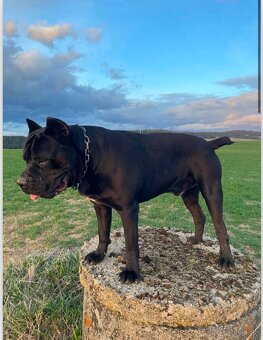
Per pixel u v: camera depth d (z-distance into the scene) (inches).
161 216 122.3
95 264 48.6
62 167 40.2
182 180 50.7
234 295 42.7
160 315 39.5
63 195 159.0
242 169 243.0
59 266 65.5
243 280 46.5
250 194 161.8
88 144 42.2
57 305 55.8
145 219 118.0
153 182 47.4
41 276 63.4
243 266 50.4
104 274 45.8
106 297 42.4
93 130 44.4
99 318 44.0
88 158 41.9
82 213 127.0
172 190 51.5
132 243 44.0
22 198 152.4
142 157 45.9
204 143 50.8
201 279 46.0
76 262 66.8
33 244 95.7
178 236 61.2
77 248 86.4
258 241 97.3
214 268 49.4
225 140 51.8
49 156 39.3
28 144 40.2
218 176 50.0
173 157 48.9
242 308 42.0
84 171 42.2
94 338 45.1
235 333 41.7
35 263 68.3
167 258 51.9
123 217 44.0
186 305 39.8
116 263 49.1
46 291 59.2
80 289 61.1
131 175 43.6
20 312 53.6
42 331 52.5
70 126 42.9
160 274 46.7
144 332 40.6
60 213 127.1
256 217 124.3
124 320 41.6
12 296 57.5
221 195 50.1
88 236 100.7
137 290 42.2
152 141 48.3
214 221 49.9
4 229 109.1
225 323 41.2
